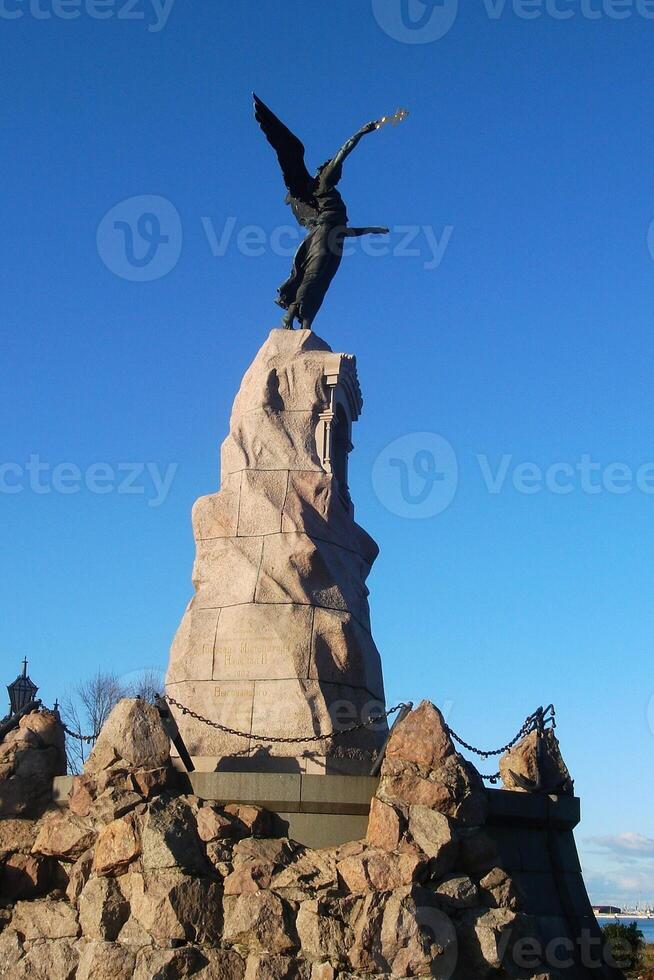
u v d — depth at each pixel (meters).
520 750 23.03
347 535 26.41
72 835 20.36
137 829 19.72
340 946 18.16
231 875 19.11
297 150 28.88
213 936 18.69
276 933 18.36
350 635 24.34
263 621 24.25
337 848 19.69
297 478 25.92
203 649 24.50
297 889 18.84
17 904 20.30
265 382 26.78
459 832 19.48
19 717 23.41
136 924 18.97
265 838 19.95
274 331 27.88
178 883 18.86
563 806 22.41
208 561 25.61
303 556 24.78
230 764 22.62
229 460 26.58
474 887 19.05
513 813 21.05
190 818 19.91
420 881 18.78
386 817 19.36
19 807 21.92
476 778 20.14
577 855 23.05
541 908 20.89
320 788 20.41
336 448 27.62
